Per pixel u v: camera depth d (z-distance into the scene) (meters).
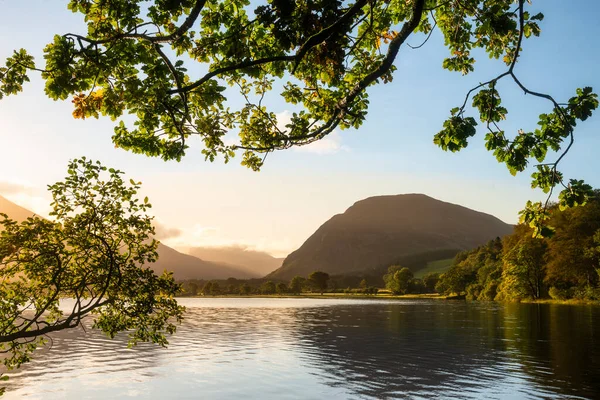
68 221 8.58
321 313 89.69
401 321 63.72
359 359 30.47
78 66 6.70
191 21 6.10
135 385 23.16
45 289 9.05
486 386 21.64
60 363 29.42
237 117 9.44
